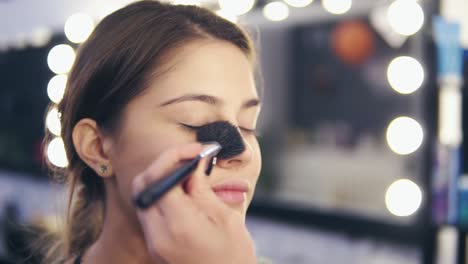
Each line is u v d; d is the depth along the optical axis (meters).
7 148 2.36
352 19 1.94
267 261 0.90
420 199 1.45
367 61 1.98
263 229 1.91
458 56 1.39
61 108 0.79
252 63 0.73
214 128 0.63
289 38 2.16
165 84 0.65
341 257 1.72
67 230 0.85
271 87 2.14
